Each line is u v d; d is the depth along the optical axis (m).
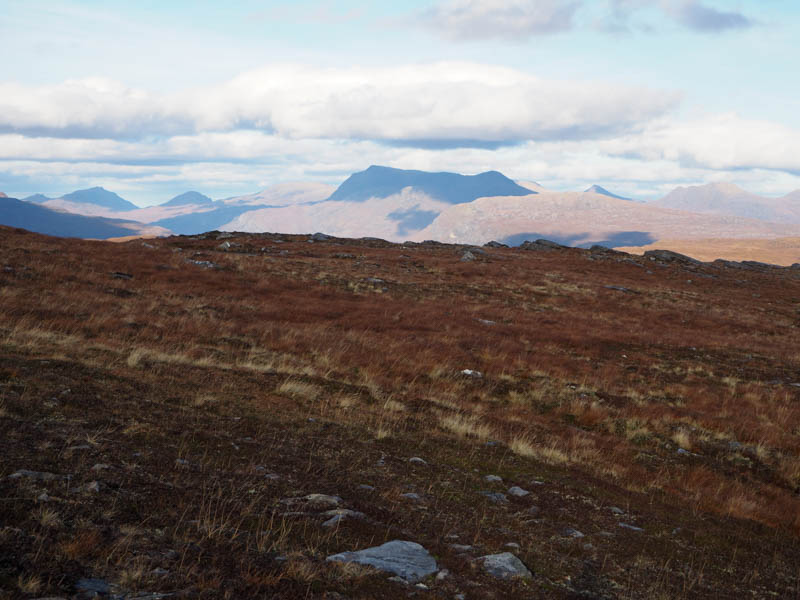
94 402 7.56
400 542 4.69
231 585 3.46
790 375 23.78
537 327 30.69
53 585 3.04
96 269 29.72
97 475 4.92
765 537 7.56
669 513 7.80
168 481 5.23
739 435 14.27
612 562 5.43
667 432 13.93
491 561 4.73
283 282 35.94
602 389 18.02
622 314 39.81
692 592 5.03
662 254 82.06
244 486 5.54
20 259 27.70
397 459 7.98
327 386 12.95
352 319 26.41
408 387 14.86
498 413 13.77
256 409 9.39
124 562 3.48
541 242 86.62
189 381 10.68
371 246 73.19
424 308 32.09
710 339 31.95
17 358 9.52
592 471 9.62
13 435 5.56
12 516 3.78
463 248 77.38
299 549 4.23
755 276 74.31
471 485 7.40
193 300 25.22
